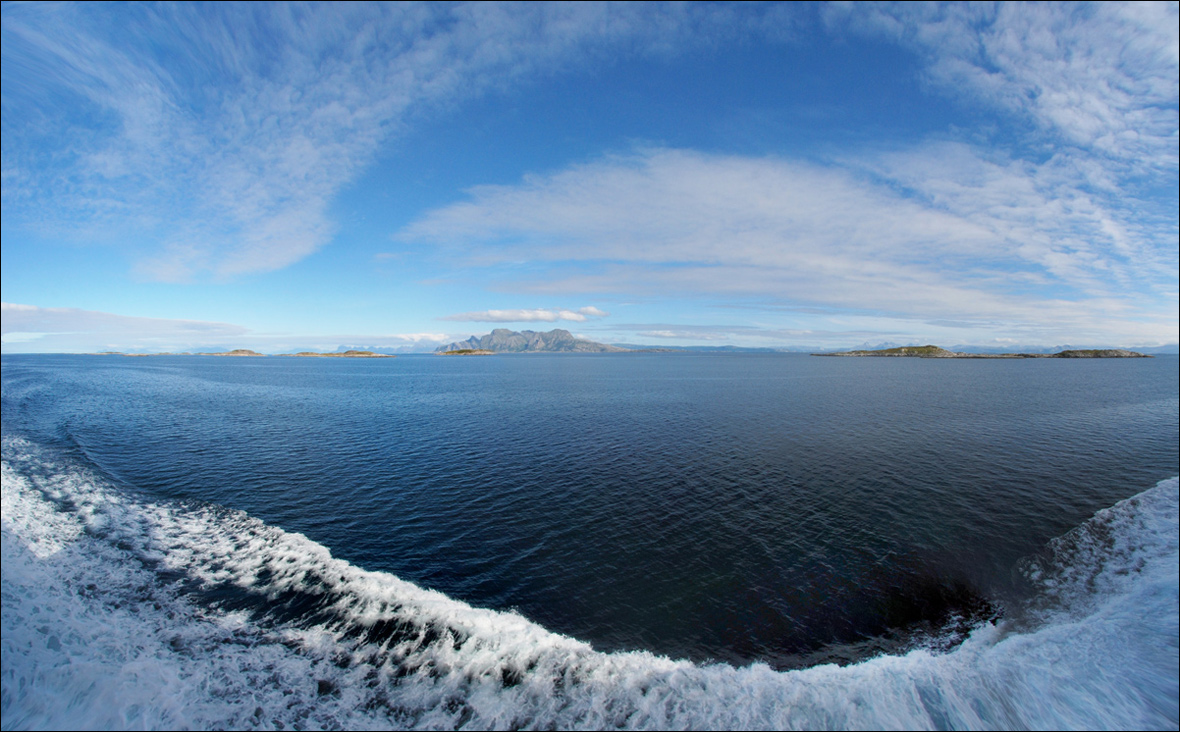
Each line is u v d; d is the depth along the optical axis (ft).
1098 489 104.01
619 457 133.90
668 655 50.90
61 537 77.51
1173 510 89.25
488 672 47.44
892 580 66.64
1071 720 39.42
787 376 516.32
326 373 599.16
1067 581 65.31
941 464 125.39
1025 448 143.84
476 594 62.90
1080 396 291.38
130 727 38.45
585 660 49.57
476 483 110.32
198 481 111.45
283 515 90.58
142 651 48.67
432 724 40.57
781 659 50.42
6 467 122.21
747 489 105.29
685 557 73.61
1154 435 163.84
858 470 120.06
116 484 108.88
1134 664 45.50
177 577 65.87
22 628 50.39
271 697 43.09
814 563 71.46
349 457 134.41
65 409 237.25
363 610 58.23
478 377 509.35
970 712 40.96
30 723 38.14
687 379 467.93
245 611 57.67
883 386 372.17
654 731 39.55
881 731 39.22
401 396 301.63
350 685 45.11
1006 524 85.25
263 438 161.38
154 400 279.49
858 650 51.88
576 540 79.61
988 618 57.47
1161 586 61.16
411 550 75.87
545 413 221.05
